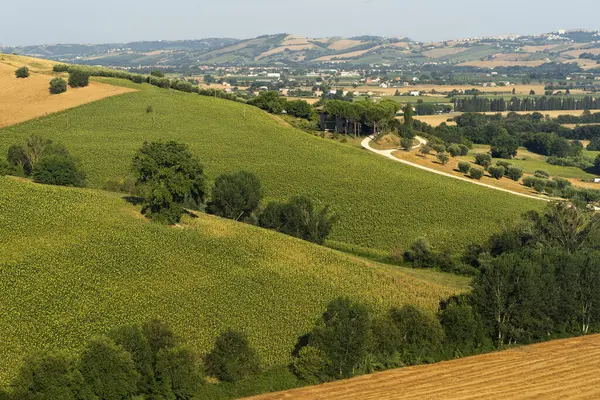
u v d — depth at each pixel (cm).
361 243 11388
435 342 6712
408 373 6309
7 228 8312
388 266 9856
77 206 9325
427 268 10281
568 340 7419
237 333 6044
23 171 12244
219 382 5866
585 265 7719
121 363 5284
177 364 5481
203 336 6625
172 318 6881
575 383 6122
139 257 8112
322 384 6006
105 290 7250
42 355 5272
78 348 6131
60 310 6738
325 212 11319
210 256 8550
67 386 5144
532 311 7281
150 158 9156
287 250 9338
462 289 8838
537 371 6425
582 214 9969
